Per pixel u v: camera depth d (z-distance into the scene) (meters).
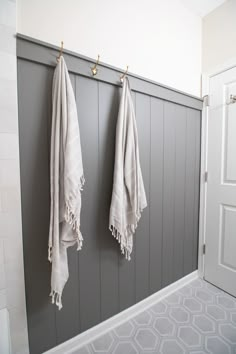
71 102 0.86
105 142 1.11
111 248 1.18
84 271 1.09
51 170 0.85
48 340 1.01
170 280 1.55
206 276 1.71
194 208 1.69
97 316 1.16
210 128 1.60
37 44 0.86
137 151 1.10
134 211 1.09
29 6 0.87
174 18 1.41
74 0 0.98
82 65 0.98
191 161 1.62
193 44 1.56
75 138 0.86
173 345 1.10
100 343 1.12
